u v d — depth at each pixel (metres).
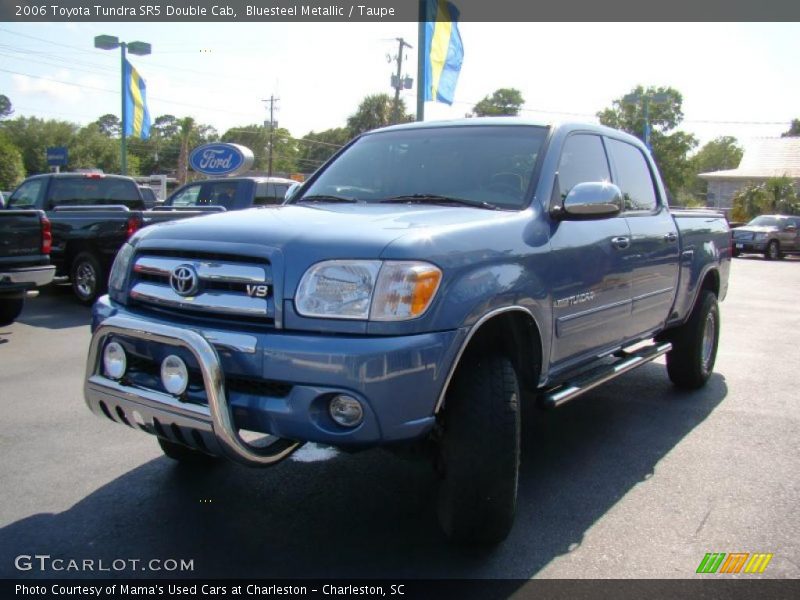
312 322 2.76
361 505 3.67
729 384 6.38
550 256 3.52
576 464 4.33
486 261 3.08
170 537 3.30
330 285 2.76
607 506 3.73
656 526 3.50
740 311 11.23
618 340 4.46
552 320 3.55
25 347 7.31
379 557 3.16
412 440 2.80
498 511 3.05
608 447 4.64
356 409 2.70
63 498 3.70
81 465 4.14
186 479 3.96
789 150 45.06
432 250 2.85
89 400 3.24
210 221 3.29
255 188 12.65
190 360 2.85
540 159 3.88
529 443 4.72
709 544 3.32
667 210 5.34
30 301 10.47
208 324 2.95
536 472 4.20
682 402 5.73
